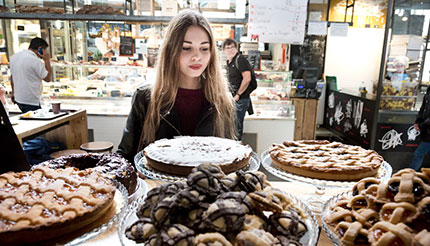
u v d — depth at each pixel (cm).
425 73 411
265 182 97
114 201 111
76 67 388
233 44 370
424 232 83
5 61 445
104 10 355
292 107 398
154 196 89
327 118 612
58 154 282
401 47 404
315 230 89
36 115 304
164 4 358
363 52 586
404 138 427
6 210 88
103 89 389
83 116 348
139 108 188
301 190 143
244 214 78
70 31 429
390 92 420
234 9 372
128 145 192
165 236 75
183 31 165
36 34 456
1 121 107
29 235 83
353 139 498
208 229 77
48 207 91
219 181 89
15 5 354
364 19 508
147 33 391
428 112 341
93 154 149
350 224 94
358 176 129
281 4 302
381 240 83
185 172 126
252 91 378
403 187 95
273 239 76
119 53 391
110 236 101
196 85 189
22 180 106
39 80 386
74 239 87
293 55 554
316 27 350
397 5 391
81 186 106
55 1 358
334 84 589
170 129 186
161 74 179
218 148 147
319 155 152
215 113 191
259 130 392
